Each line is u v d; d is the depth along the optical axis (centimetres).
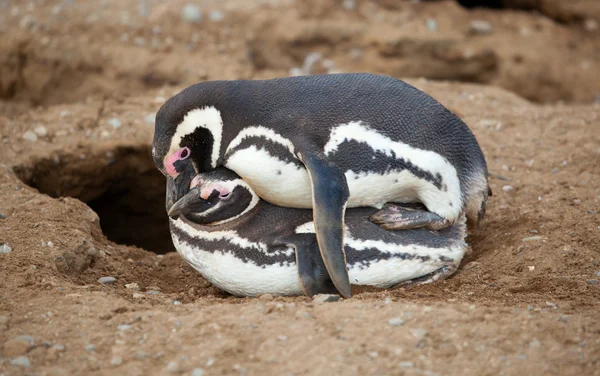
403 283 1030
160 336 816
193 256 1056
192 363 771
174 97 1045
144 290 1064
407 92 1018
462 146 1025
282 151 984
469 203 1057
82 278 1069
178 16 2102
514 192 1289
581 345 782
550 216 1174
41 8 2180
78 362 781
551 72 2338
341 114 984
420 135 992
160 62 1969
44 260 1023
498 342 790
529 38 2420
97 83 1989
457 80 2300
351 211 1031
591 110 1611
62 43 2048
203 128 1030
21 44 2072
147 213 1581
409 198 1046
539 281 995
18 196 1225
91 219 1219
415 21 2288
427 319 827
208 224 1047
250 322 834
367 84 1016
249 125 1001
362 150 979
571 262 1036
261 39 2144
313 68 2097
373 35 2200
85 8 2158
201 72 1919
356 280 1005
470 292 982
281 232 1015
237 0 2219
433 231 1038
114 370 768
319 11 2217
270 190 1009
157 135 1048
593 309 876
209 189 1015
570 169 1334
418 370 746
